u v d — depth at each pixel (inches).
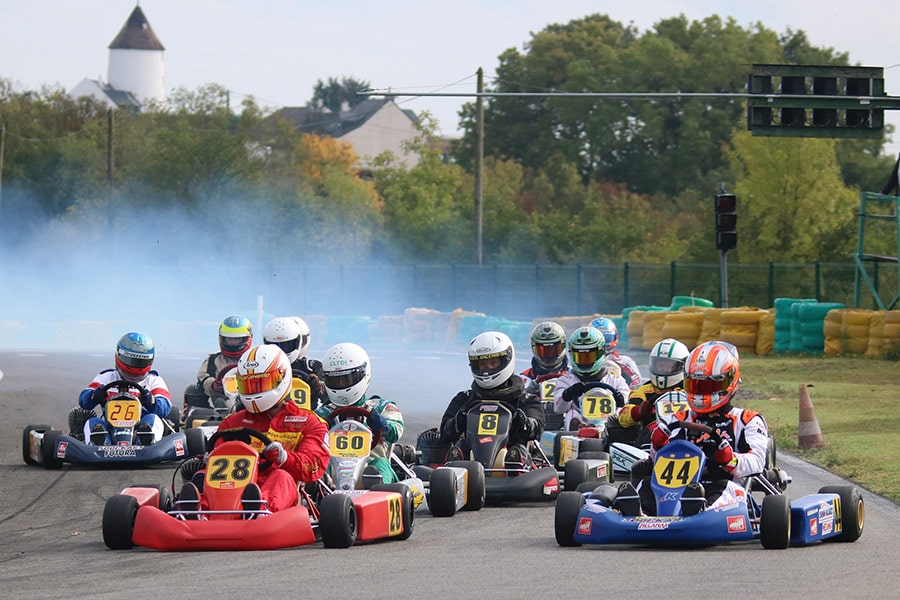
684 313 4510.3
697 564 1199.6
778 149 7834.6
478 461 1732.3
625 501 1374.3
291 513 1310.3
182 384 3870.6
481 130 6796.3
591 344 2009.1
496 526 1529.3
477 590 1082.7
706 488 1338.6
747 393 3221.0
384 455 1592.0
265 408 1384.1
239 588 1099.9
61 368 4515.3
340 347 1606.8
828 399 3073.3
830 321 4237.2
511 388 1800.0
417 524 1547.7
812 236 7672.2
